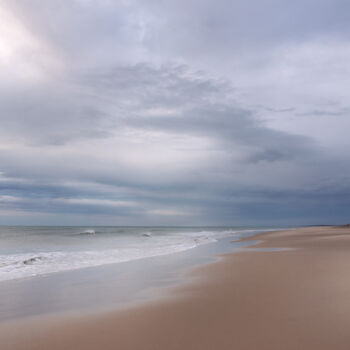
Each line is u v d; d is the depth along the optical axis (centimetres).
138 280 1002
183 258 1577
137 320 589
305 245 2133
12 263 1384
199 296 760
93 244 2714
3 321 599
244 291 795
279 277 968
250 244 2450
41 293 832
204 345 461
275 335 488
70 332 534
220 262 1384
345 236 3038
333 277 942
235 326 535
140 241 3086
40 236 4375
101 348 462
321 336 477
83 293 828
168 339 489
